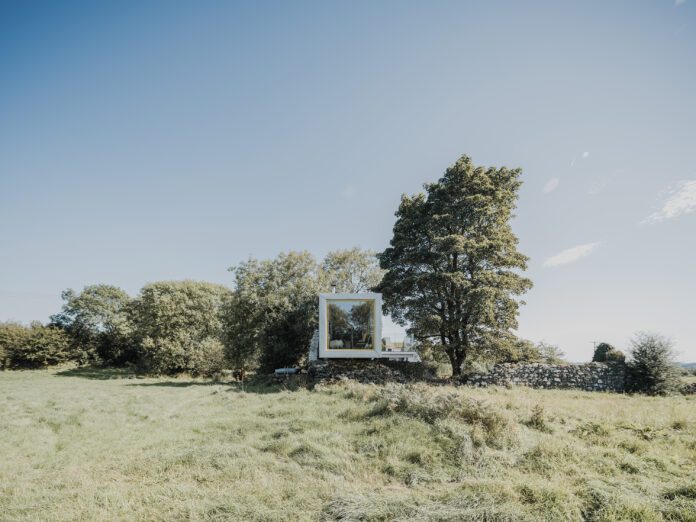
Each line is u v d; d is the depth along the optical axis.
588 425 8.27
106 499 5.11
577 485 5.23
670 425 8.66
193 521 4.45
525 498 4.80
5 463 7.12
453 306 20.45
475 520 4.20
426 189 23.03
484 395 13.02
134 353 45.75
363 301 18.14
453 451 6.64
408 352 23.83
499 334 19.88
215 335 35.16
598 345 24.39
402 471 5.97
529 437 7.54
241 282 25.86
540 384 18.33
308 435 7.70
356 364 17.97
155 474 6.08
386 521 4.32
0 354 37.84
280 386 17.38
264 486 5.43
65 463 7.04
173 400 15.12
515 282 19.55
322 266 37.09
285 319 23.88
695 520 4.16
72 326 44.97
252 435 8.09
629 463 6.06
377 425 8.02
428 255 20.41
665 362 17.06
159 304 33.78
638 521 4.19
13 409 12.82
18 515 4.83
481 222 20.14
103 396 16.53
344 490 5.26
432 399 9.12
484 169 20.81
